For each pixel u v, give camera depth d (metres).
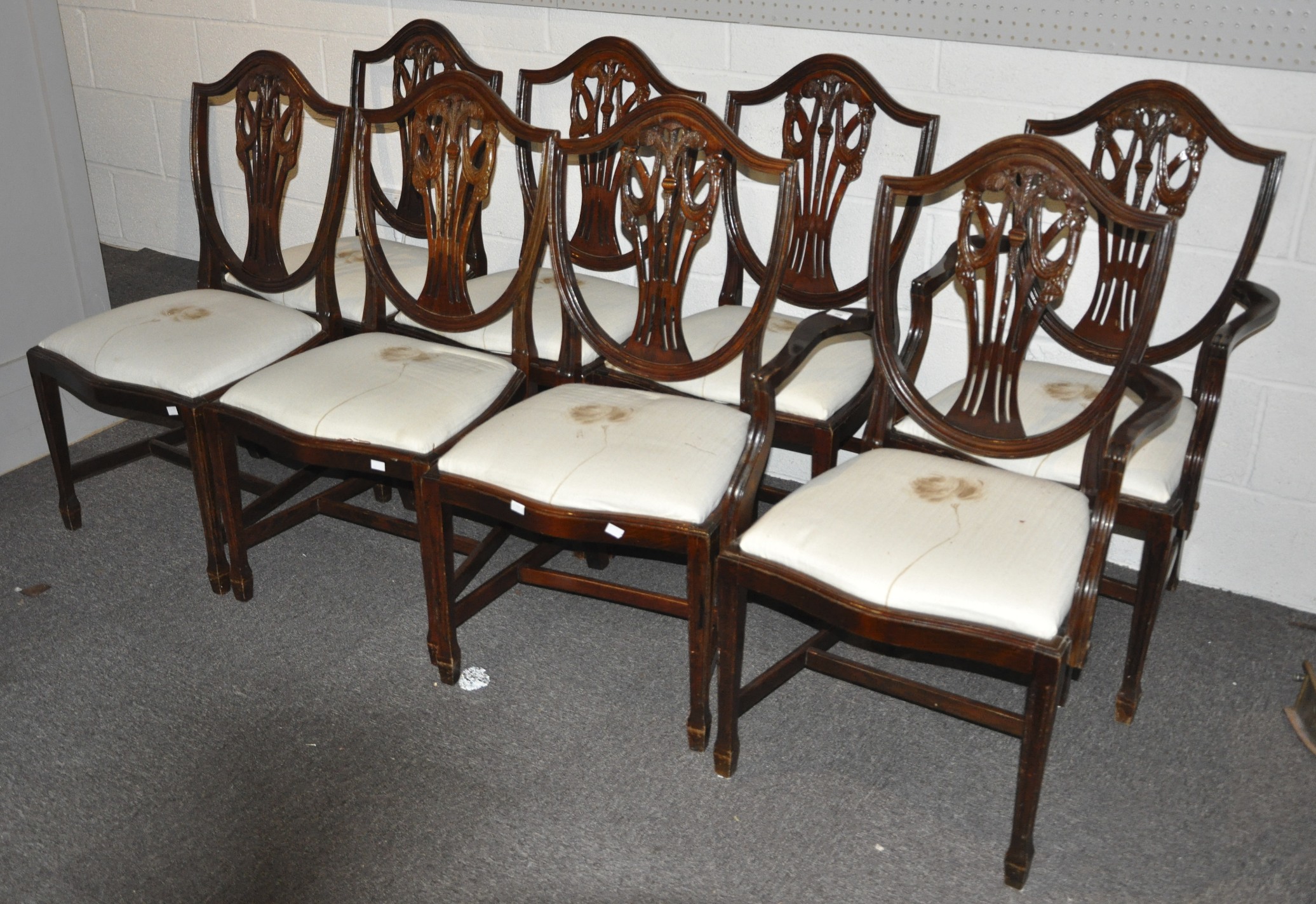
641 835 1.81
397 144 3.04
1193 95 2.09
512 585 2.22
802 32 2.46
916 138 2.42
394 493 2.83
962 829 1.83
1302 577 2.37
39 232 2.86
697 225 1.99
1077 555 1.66
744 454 1.82
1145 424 1.68
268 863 1.76
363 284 2.62
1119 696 2.04
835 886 1.72
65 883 1.73
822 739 2.02
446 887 1.72
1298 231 2.13
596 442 1.94
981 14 2.25
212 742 2.00
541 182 2.13
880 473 1.84
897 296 2.56
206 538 2.36
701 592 1.84
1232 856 1.77
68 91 2.84
